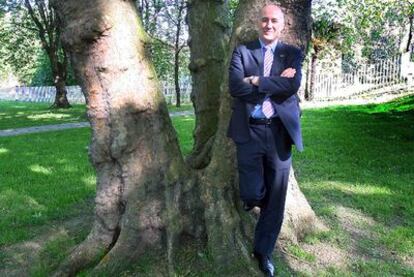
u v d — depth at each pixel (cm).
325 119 1463
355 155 827
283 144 329
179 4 2488
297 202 441
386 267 389
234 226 377
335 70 3066
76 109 2686
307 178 669
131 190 378
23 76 4853
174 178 385
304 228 439
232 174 393
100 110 375
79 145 1084
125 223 378
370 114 1580
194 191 391
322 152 856
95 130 382
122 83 371
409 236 450
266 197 347
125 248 374
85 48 365
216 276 358
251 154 324
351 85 2748
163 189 382
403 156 810
